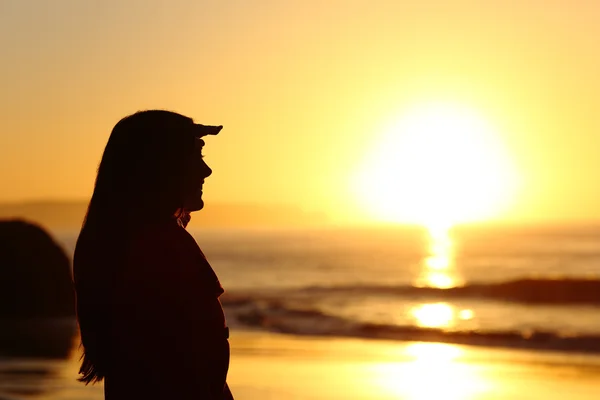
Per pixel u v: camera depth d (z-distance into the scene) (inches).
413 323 1016.2
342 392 482.9
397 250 3946.9
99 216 117.2
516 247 3966.5
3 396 446.0
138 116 121.3
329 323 973.8
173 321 109.8
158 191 117.0
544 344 775.1
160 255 112.0
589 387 514.6
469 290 1515.7
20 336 789.9
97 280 113.7
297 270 2524.6
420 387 508.4
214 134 123.4
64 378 507.8
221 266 2743.6
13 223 1050.1
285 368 584.4
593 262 2696.9
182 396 109.2
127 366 110.0
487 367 609.0
